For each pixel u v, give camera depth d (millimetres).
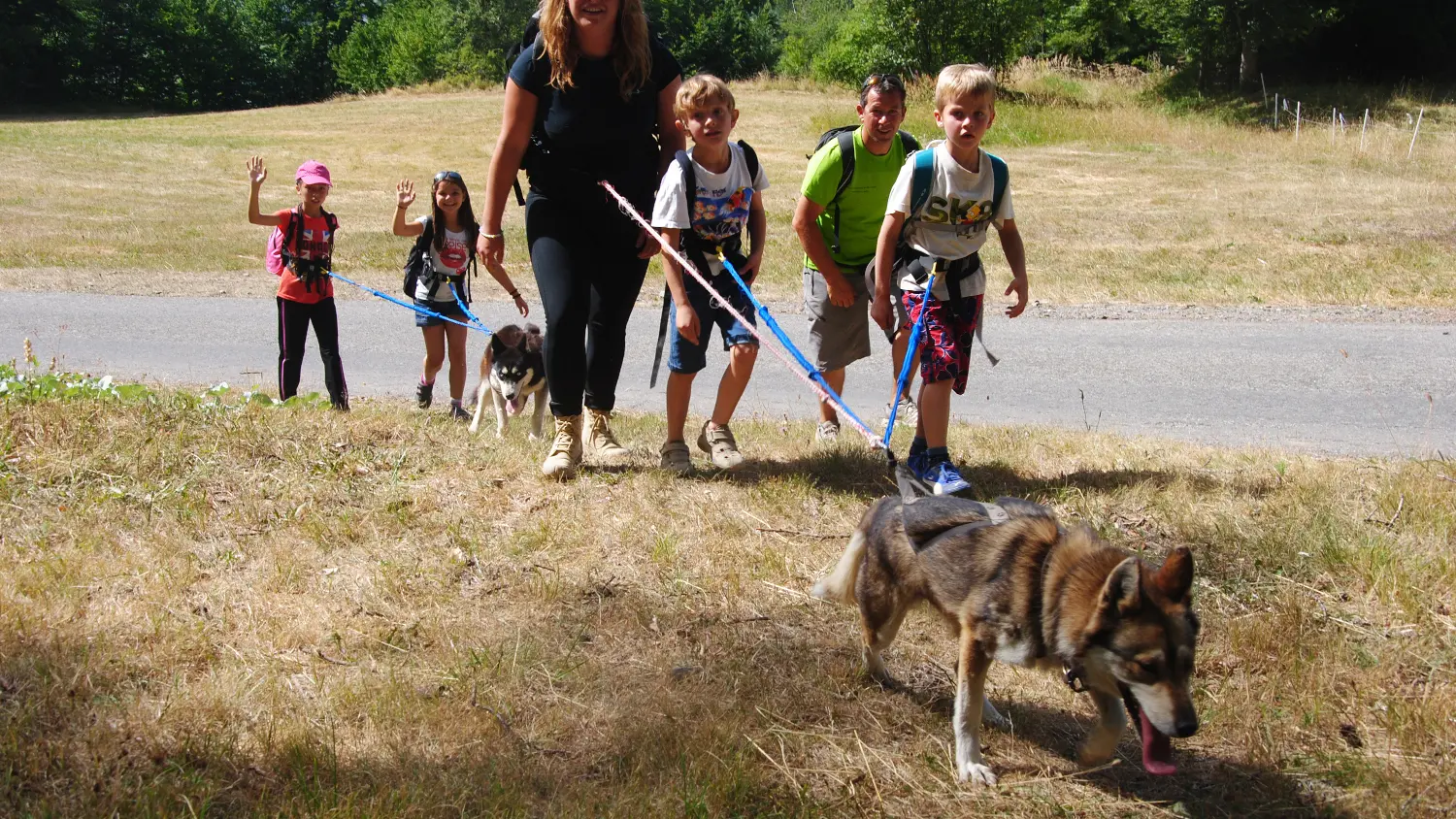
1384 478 5758
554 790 3344
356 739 3541
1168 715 2861
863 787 3463
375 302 12867
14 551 4633
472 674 3916
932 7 33062
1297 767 3572
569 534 5109
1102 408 8484
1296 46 35000
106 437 5895
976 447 6602
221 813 3139
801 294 12703
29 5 53500
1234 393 8797
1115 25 38781
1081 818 3352
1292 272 13016
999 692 4020
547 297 5637
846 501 5590
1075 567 3145
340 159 26266
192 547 4809
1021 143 25734
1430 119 26703
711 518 5332
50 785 3180
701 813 3229
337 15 69875
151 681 3764
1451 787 3418
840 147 5922
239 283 13844
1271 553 4898
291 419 6512
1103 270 13539
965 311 5410
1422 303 11609
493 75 56406
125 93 58094
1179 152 23781
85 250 15297
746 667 4098
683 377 5926
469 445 6453
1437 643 4219
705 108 5426
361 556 4844
